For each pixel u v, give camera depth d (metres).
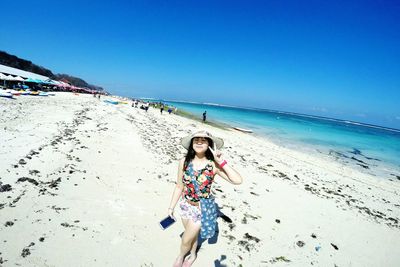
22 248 3.98
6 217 4.70
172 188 7.58
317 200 9.10
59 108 24.95
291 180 11.61
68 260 3.90
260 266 4.65
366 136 49.94
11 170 6.76
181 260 4.07
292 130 43.03
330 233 6.58
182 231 5.22
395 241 6.79
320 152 22.89
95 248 4.28
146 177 8.16
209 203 3.61
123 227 5.04
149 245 4.62
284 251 5.31
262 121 60.97
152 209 6.01
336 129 61.22
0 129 11.39
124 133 15.61
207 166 3.55
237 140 23.55
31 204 5.28
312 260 5.20
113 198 6.23
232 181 3.48
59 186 6.33
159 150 12.72
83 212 5.33
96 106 35.69
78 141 11.17
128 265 4.03
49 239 4.30
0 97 26.70
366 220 7.97
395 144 38.78
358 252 5.89
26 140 10.04
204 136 3.45
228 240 5.27
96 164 8.51
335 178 13.96
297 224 6.73
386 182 14.57
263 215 6.89
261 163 14.54
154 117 35.97
